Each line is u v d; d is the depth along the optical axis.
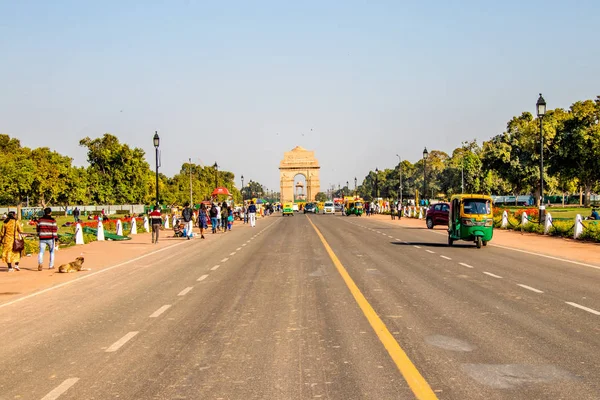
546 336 9.45
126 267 21.78
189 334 9.99
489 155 93.75
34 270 21.20
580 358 8.07
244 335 9.81
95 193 118.94
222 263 22.30
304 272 18.75
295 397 6.54
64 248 31.14
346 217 87.69
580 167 87.81
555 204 120.38
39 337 10.10
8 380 7.51
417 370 7.54
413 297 13.54
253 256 24.94
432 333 9.73
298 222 66.88
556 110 101.69
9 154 106.75
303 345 9.02
